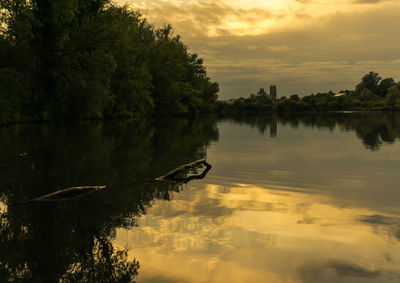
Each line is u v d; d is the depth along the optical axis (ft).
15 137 75.36
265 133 97.35
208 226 20.21
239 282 13.61
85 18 141.90
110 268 14.94
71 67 135.85
